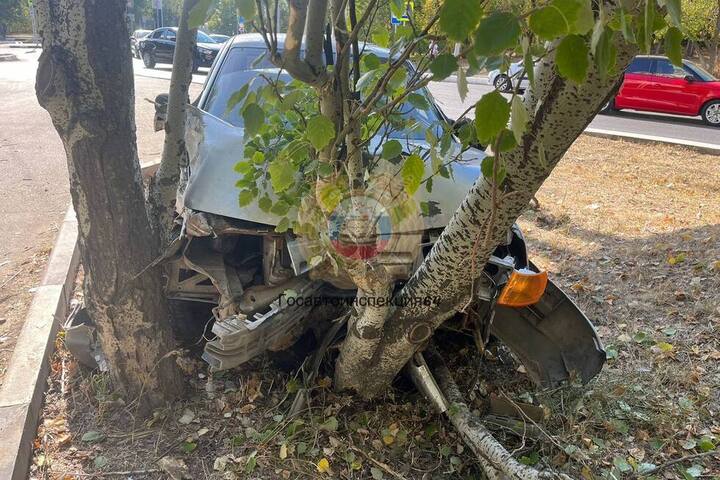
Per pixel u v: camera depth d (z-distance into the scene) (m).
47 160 8.09
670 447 3.03
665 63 15.55
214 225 2.86
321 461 2.74
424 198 3.05
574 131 1.99
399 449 2.89
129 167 2.67
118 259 2.72
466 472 2.81
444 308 2.58
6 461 2.53
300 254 2.76
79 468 2.69
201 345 3.50
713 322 4.25
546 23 1.25
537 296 2.63
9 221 5.84
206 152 3.21
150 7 38.16
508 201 2.18
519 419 2.94
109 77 2.51
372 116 2.47
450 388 2.99
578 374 3.11
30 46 32.50
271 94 2.10
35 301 3.84
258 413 3.06
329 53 2.33
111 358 2.93
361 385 2.97
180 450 2.80
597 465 2.82
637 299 4.66
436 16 1.77
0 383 3.24
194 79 17.66
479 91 13.20
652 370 3.69
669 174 8.73
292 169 2.24
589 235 6.06
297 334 3.15
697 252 5.45
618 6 1.32
